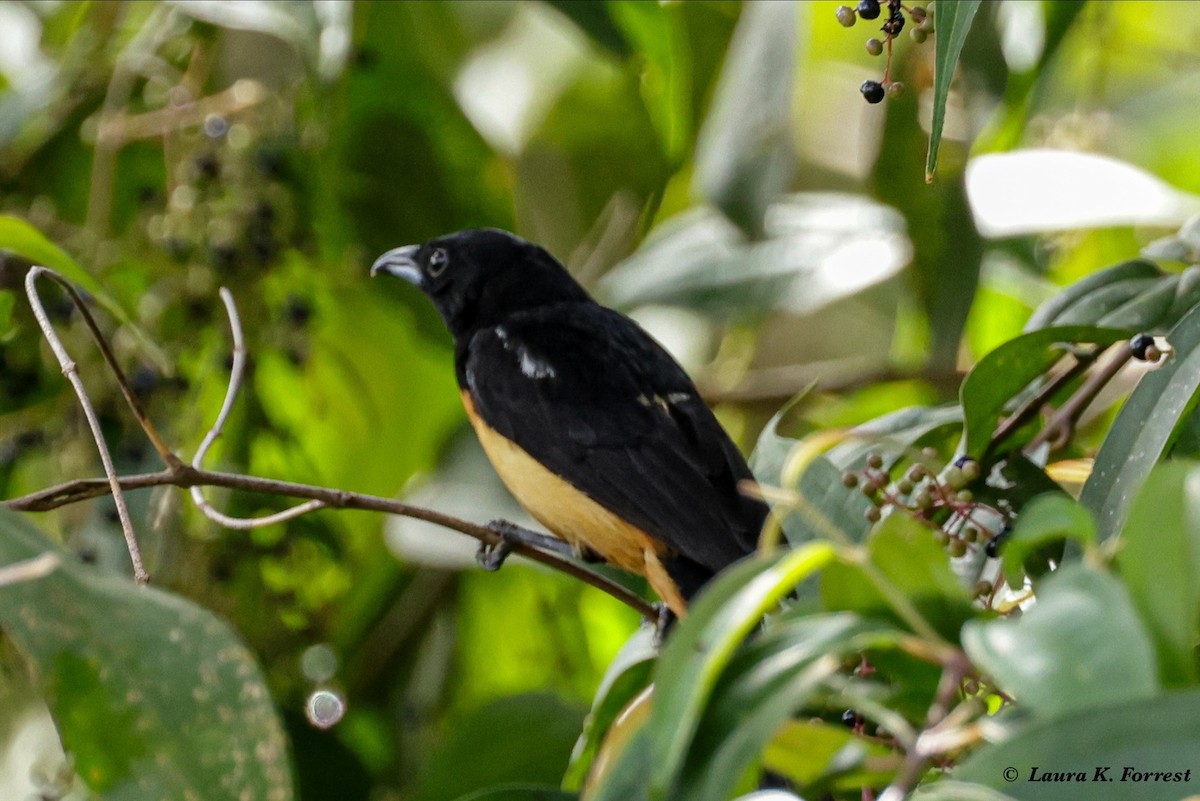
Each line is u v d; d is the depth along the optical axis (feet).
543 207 39.19
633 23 32.81
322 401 34.73
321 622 30.68
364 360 37.99
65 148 35.65
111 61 34.65
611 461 30.73
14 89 36.52
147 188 32.60
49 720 30.09
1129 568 13.17
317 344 36.14
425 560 33.58
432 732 34.50
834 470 20.76
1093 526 12.81
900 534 14.19
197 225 30.22
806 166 43.04
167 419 29.30
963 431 23.77
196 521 30.78
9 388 29.91
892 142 31.63
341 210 36.83
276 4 30.17
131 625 15.39
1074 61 36.70
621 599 27.63
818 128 43.24
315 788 30.91
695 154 37.86
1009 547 13.88
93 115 34.99
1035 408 24.67
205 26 34.14
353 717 35.17
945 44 16.94
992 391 22.95
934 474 20.25
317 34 30.09
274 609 29.84
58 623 15.37
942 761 15.21
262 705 15.05
